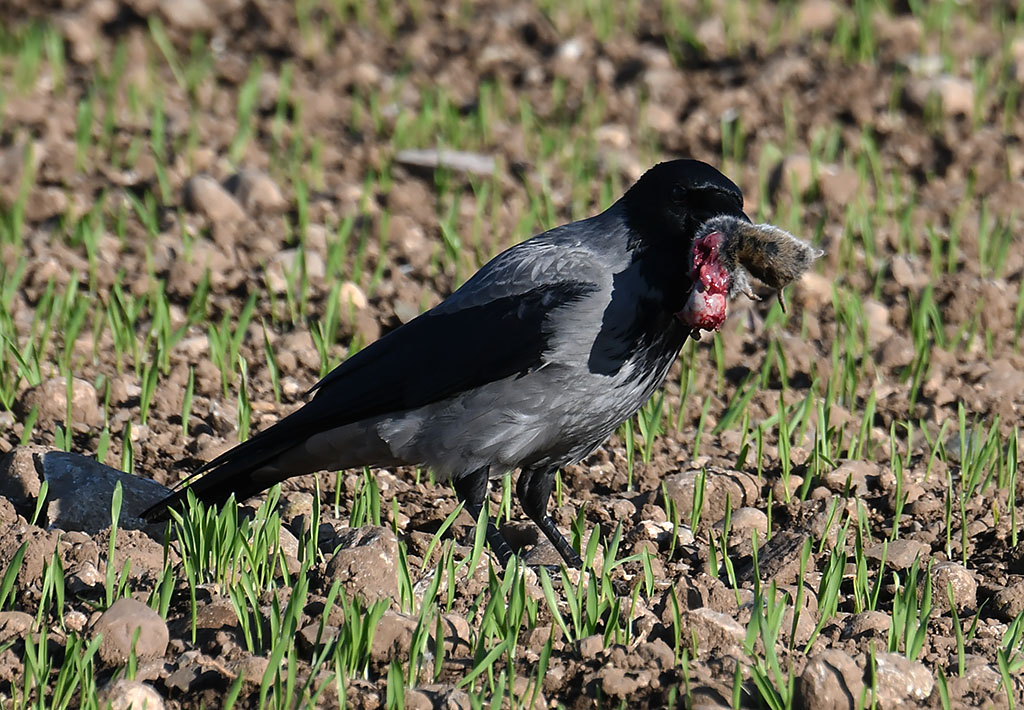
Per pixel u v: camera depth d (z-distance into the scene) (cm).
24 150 1641
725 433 1174
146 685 744
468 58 2088
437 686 746
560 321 925
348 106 1934
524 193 1659
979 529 995
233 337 1285
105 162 1712
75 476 989
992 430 1057
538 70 2023
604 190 1590
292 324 1361
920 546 949
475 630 823
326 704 739
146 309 1379
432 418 948
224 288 1421
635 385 958
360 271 1433
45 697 752
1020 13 2109
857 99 1855
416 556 942
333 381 968
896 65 1959
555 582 902
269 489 1077
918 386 1246
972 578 895
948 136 1762
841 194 1622
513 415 938
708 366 1297
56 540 895
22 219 1525
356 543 896
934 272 1449
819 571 934
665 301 944
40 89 1938
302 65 2077
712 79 1995
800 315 1397
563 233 975
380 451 962
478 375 931
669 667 762
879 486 1071
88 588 869
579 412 948
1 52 2069
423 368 938
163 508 938
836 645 807
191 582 816
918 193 1670
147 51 2077
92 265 1388
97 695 737
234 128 1838
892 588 891
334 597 785
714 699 740
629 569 941
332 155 1753
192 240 1471
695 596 854
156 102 1772
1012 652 793
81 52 2064
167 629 803
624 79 2011
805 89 1933
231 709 722
